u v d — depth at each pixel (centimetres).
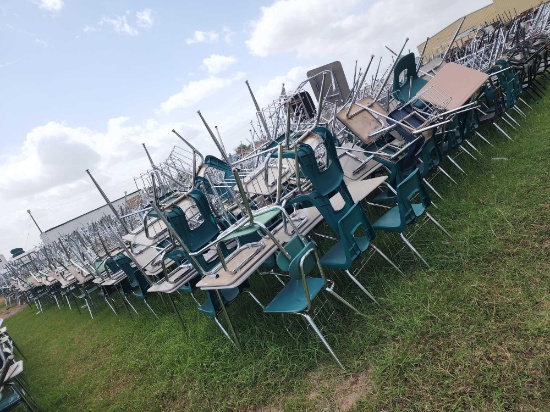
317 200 270
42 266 922
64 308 816
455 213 328
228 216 382
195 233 319
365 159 362
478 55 564
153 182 377
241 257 260
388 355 207
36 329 738
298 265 213
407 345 209
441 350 197
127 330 470
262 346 275
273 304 248
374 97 447
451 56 664
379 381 195
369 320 242
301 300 236
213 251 337
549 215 267
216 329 335
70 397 356
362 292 277
